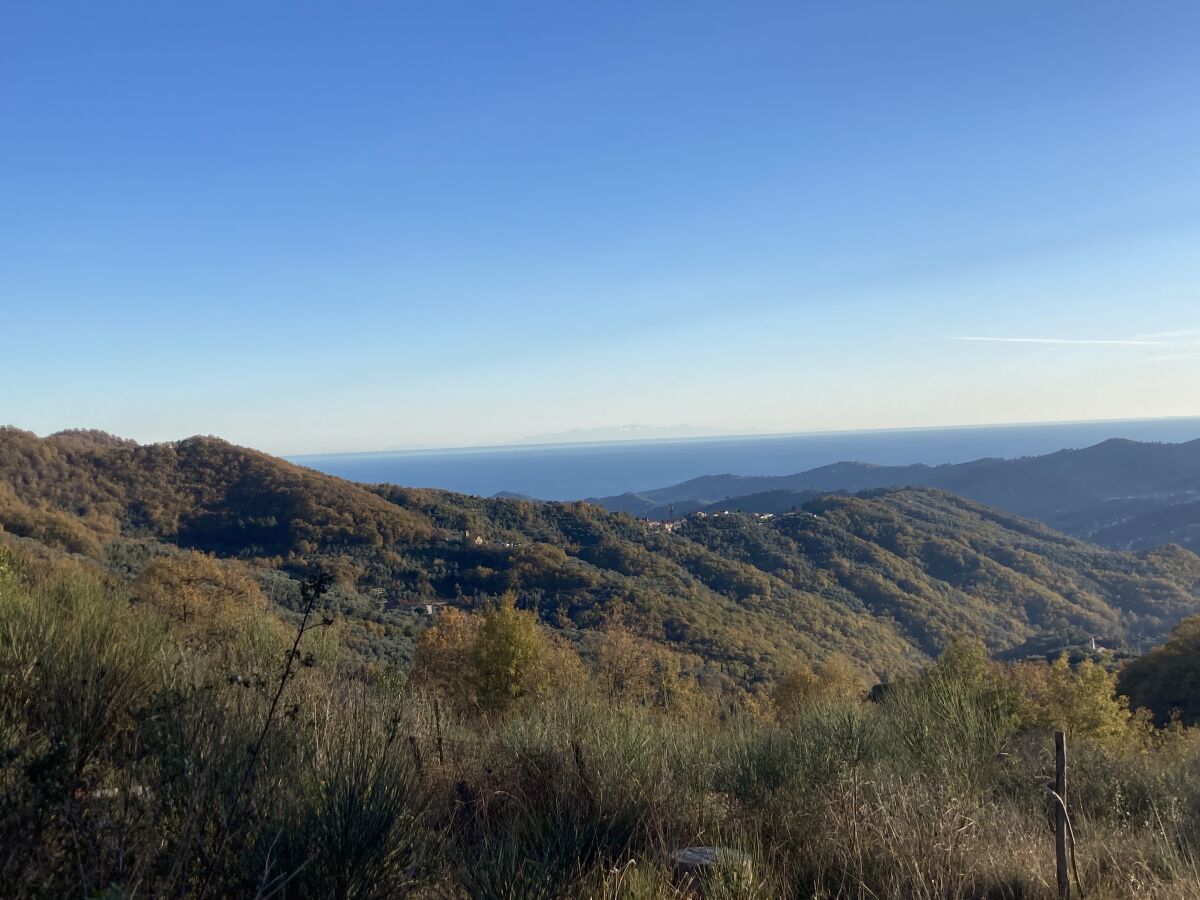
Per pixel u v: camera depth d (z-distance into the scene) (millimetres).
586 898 2662
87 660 2990
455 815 3281
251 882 2125
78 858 1901
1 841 1882
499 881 2512
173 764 2217
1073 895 3105
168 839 2152
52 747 2145
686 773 4188
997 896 3166
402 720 3906
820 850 3361
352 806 2404
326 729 3238
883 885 2992
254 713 2924
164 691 2670
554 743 4035
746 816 3787
